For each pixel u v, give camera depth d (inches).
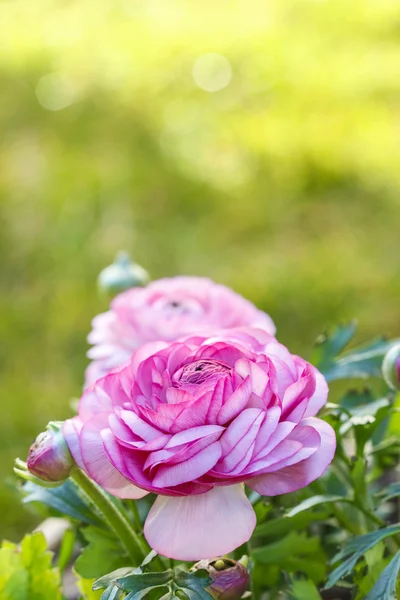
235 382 21.0
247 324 25.1
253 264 73.2
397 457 27.3
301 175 86.7
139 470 20.8
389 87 106.7
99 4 151.9
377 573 23.6
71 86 113.4
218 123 101.0
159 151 93.9
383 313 65.1
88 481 22.8
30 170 91.4
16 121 104.4
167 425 20.7
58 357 63.7
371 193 83.3
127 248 76.4
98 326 25.9
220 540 20.6
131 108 105.7
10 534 47.8
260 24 135.3
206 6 149.6
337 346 27.4
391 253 72.9
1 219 81.7
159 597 22.6
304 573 25.1
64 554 26.7
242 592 22.0
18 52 128.3
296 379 21.3
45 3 154.3
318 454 21.0
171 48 127.5
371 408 25.5
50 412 58.0
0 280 73.3
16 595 24.1
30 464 21.9
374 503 26.0
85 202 84.0
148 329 24.9
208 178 87.6
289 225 79.1
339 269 70.9
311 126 97.8
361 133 95.0
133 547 23.1
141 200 84.2
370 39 125.1
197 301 25.5
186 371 21.3
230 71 117.3
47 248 76.8
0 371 62.9
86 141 98.1
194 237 78.0
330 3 139.9
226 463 20.5
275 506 26.3
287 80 112.2
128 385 21.5
